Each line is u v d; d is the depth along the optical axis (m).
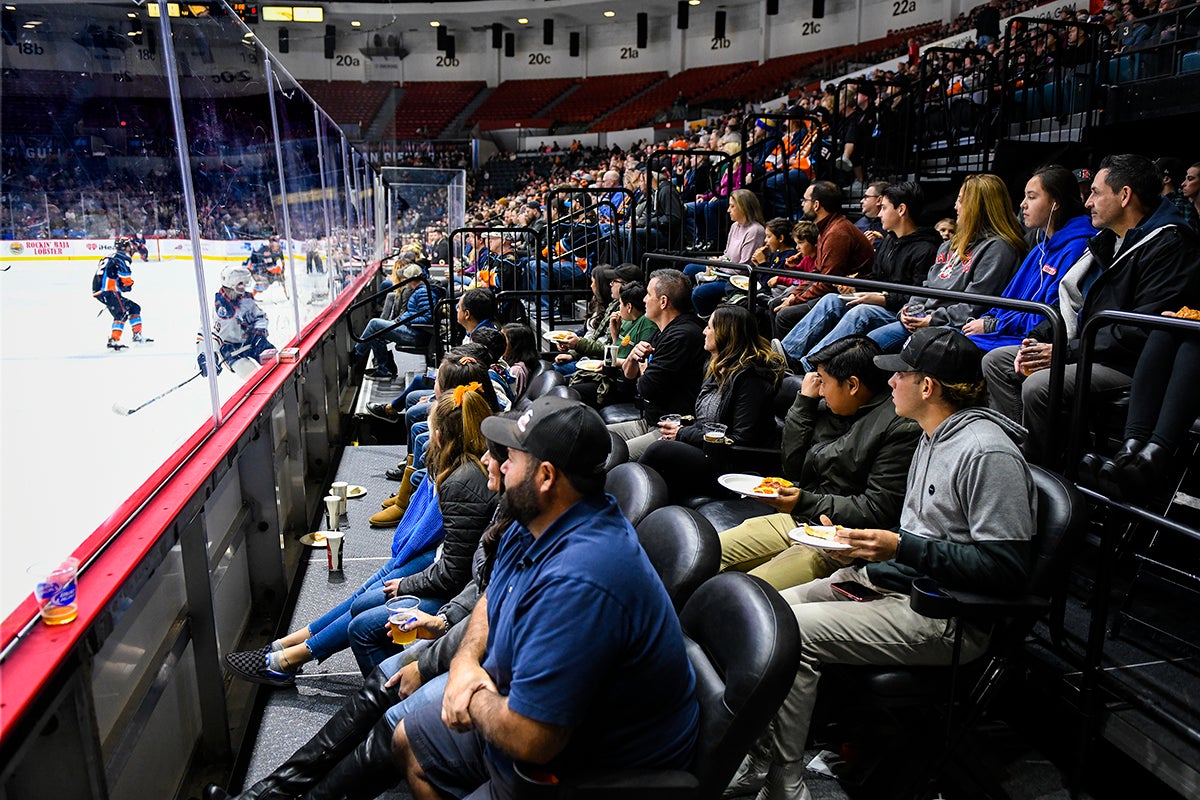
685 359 4.14
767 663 1.63
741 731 1.65
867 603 2.25
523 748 1.55
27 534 1.73
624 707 1.63
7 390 1.80
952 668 2.11
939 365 2.19
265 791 2.22
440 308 7.68
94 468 1.92
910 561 2.12
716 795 1.68
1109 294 2.94
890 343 4.21
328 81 28.98
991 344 3.54
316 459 5.41
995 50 7.84
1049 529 2.08
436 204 15.32
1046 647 2.44
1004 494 2.05
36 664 1.41
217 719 2.55
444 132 28.41
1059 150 6.50
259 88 3.96
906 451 2.54
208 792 2.27
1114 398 2.89
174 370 2.51
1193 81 5.82
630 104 25.98
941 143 7.80
